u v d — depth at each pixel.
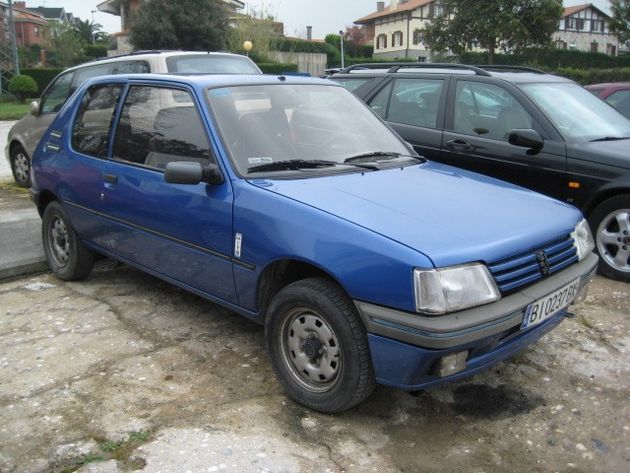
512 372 3.95
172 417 3.43
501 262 3.18
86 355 4.15
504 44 26.28
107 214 4.76
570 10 65.31
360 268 3.09
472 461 3.10
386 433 3.31
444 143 6.48
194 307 4.95
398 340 3.00
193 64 8.88
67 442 3.21
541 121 5.91
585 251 3.80
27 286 5.47
